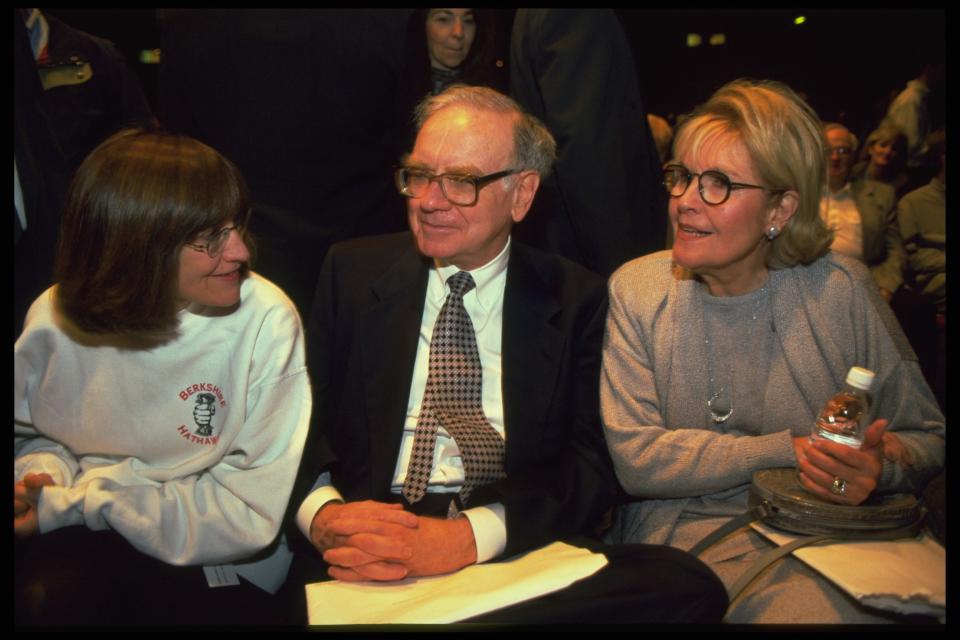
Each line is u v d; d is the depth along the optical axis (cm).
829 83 631
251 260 179
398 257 186
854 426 158
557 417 178
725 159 166
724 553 165
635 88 242
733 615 152
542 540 161
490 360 181
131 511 152
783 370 176
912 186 496
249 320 167
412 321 178
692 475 169
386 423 175
